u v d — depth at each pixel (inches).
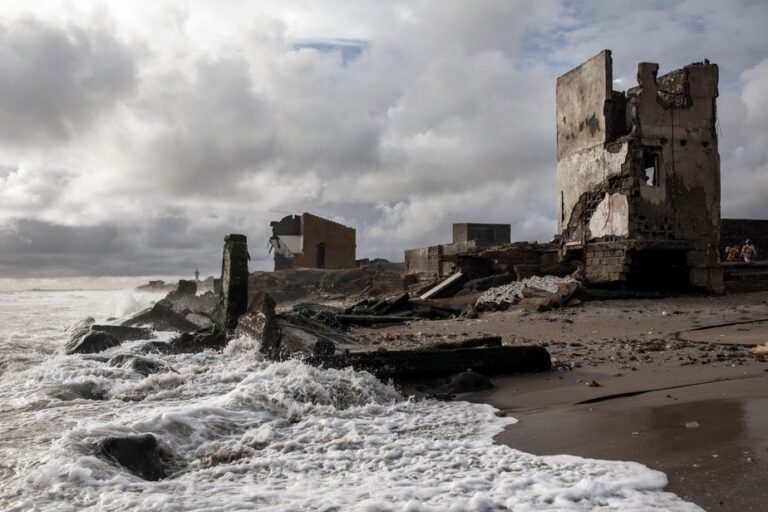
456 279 1070.4
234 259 571.5
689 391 271.6
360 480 175.5
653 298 848.3
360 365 356.5
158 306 974.4
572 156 1025.5
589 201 975.0
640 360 383.9
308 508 147.1
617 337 516.1
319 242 2251.5
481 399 312.2
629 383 310.0
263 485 173.5
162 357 471.8
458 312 852.6
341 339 485.7
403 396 328.2
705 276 899.4
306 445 223.6
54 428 242.5
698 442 186.5
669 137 908.6
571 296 819.4
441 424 256.1
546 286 821.2
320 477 181.0
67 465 177.5
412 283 1535.4
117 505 151.2
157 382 350.0
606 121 939.3
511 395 314.7
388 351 366.9
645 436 201.2
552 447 202.8
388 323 768.3
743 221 1178.6
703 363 350.9
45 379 378.6
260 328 458.9
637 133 888.3
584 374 352.2
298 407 279.6
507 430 235.8
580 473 169.2
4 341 668.7
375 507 144.7
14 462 191.9
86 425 231.5
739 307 709.9
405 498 154.9
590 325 607.8
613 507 141.3
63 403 298.7
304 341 426.0
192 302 1387.8
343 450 213.9
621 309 731.4
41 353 576.1
